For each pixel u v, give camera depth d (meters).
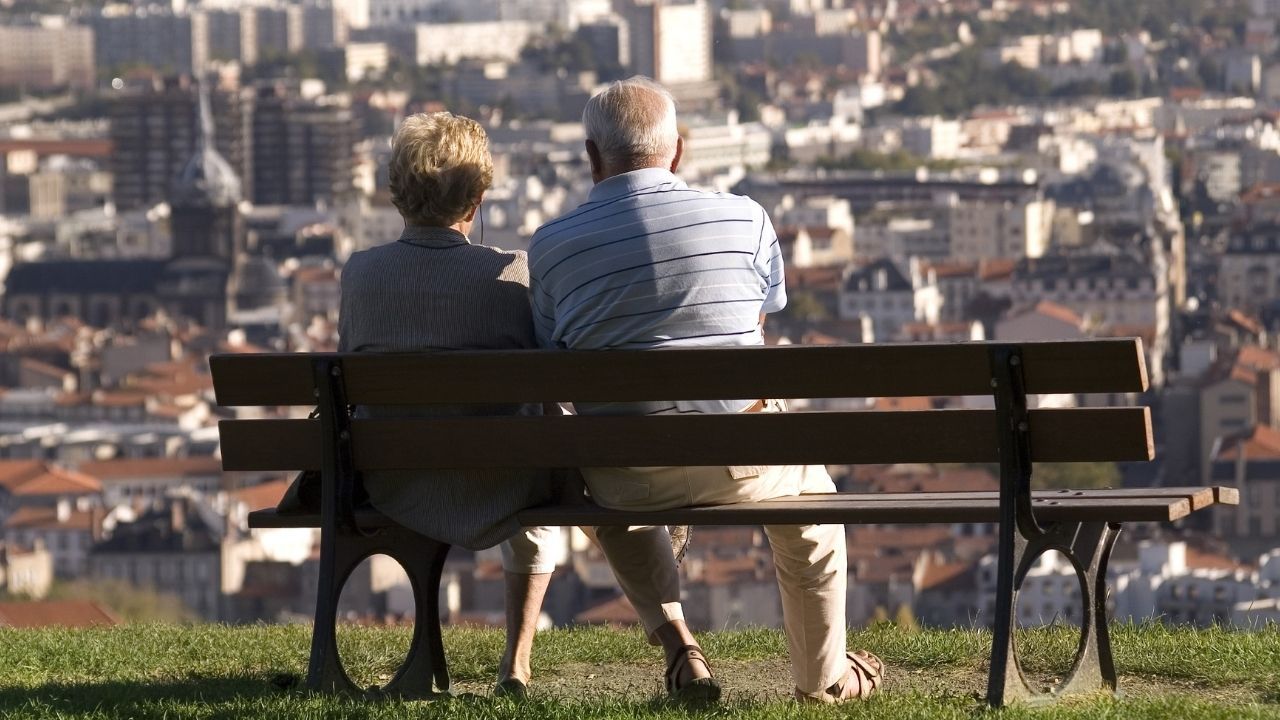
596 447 16.66
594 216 16.97
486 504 17.23
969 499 16.28
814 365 15.97
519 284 17.69
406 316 17.55
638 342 16.84
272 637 23.00
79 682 19.69
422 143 17.61
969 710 15.82
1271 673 18.09
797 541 16.94
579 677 19.97
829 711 16.17
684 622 17.62
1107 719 15.55
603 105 17.17
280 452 17.52
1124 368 15.25
